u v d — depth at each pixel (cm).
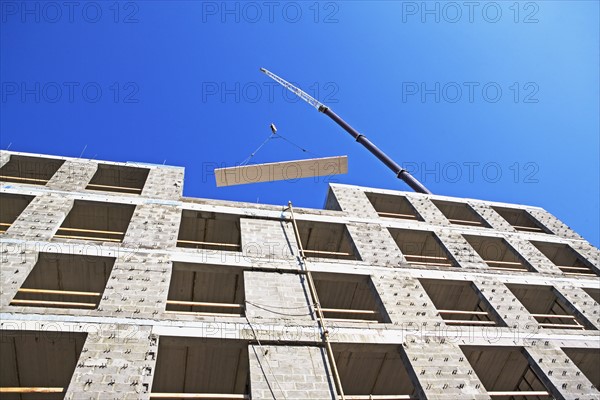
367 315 1798
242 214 1692
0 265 1223
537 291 1764
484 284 1631
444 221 2003
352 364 1432
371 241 1719
